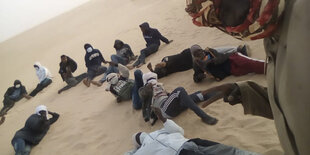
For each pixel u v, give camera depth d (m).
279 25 1.20
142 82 6.62
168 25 12.96
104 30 19.09
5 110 11.53
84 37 19.95
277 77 1.26
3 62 23.34
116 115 7.08
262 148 4.12
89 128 7.04
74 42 19.75
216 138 4.73
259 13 1.18
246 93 2.00
